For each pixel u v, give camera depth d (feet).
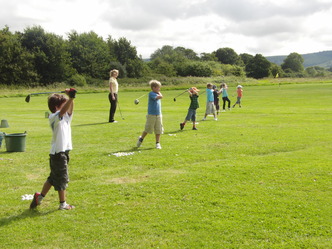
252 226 14.70
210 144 31.73
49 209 17.02
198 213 16.11
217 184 20.07
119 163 25.35
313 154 27.27
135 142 33.35
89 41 239.71
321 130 39.45
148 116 30.04
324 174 21.70
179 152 28.55
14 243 13.62
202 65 275.80
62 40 213.66
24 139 29.94
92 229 14.73
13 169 24.18
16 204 17.66
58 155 16.53
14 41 189.26
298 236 13.80
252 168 23.25
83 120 52.42
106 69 238.89
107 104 86.33
